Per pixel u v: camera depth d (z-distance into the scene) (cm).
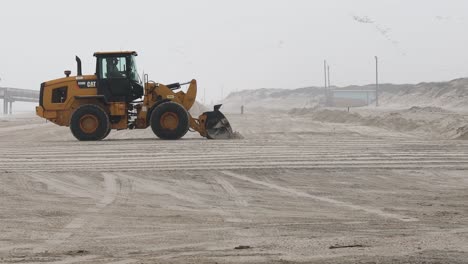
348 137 5328
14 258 1382
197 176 2881
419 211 2072
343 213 2041
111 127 5053
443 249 1436
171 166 3197
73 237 1644
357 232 1691
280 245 1512
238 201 2298
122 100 5047
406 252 1402
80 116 4969
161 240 1595
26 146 4431
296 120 9131
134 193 2470
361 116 8794
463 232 1675
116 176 2884
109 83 5034
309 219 1927
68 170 3072
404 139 5000
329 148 4072
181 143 4503
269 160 3419
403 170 3055
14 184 2672
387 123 7456
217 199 2341
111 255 1414
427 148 4047
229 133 5062
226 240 1591
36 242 1578
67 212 2048
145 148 4128
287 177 2864
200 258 1367
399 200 2312
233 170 3038
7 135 6188
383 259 1333
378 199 2338
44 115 5100
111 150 4031
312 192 2498
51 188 2578
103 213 2033
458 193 2475
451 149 3978
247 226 1803
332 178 2844
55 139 5409
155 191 2517
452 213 2023
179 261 1338
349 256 1368
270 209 2127
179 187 2611
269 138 5159
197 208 2147
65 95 5084
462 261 1312
